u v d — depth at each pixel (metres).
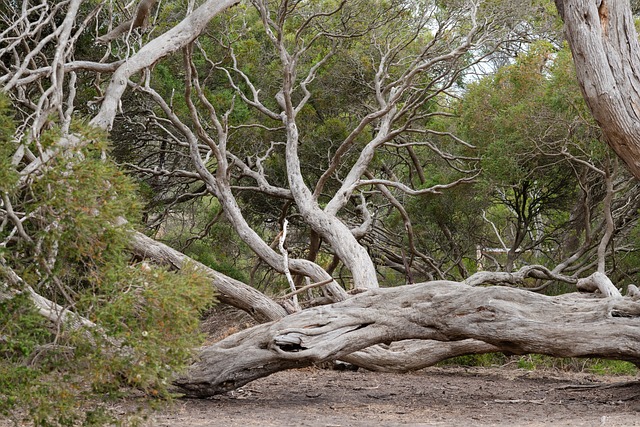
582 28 8.50
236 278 17.42
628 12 8.50
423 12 16.39
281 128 15.90
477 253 20.09
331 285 12.55
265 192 15.27
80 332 5.05
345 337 8.20
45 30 13.73
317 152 17.83
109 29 11.05
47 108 7.94
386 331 8.30
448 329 8.17
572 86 14.01
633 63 8.40
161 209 19.16
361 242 18.39
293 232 20.27
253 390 9.33
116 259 5.16
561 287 16.30
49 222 5.09
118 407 7.13
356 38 18.16
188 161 18.75
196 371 8.06
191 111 13.16
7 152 4.98
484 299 8.08
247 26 19.59
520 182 15.95
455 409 7.91
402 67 18.33
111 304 4.98
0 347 4.91
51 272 5.06
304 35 18.67
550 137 14.73
